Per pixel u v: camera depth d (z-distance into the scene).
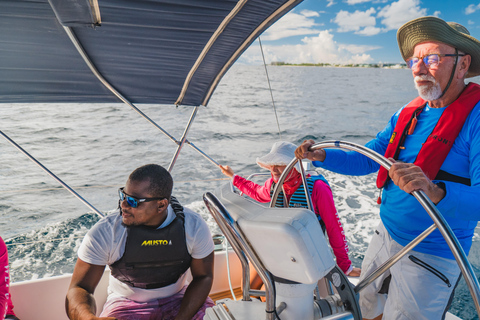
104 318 1.26
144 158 7.91
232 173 2.50
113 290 1.54
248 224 0.73
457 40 1.13
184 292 1.56
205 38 1.87
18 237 3.81
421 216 1.23
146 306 1.47
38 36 1.70
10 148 8.56
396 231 1.32
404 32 1.22
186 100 2.45
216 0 1.54
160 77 2.20
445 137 1.16
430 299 1.23
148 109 16.39
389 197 1.34
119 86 2.21
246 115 16.34
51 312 1.65
